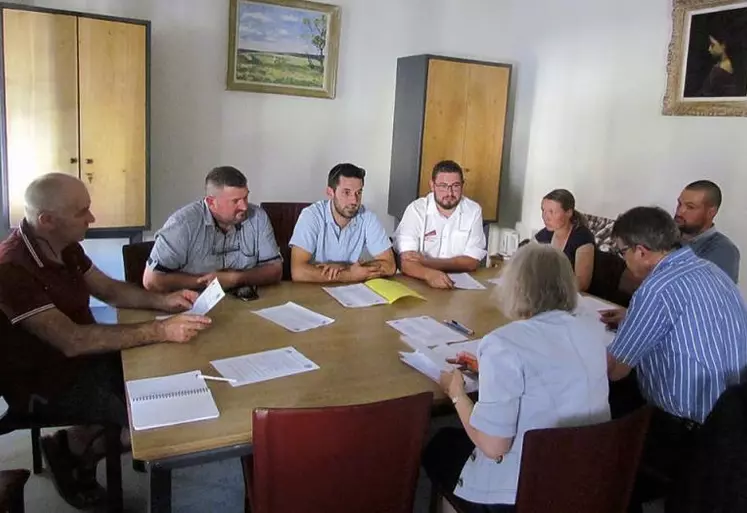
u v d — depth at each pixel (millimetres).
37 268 2033
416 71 4305
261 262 2727
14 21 3172
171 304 2262
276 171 4344
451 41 4707
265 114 4234
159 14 3832
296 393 1638
